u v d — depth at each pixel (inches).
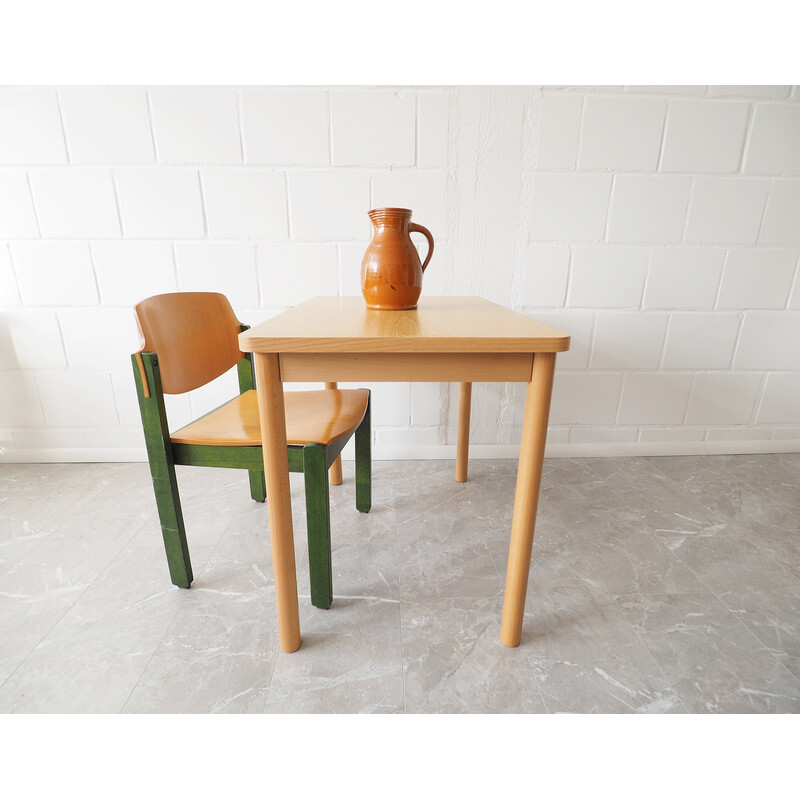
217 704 32.0
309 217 60.7
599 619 39.5
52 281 62.2
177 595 42.3
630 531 52.3
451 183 59.8
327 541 38.4
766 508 57.2
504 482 63.9
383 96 56.4
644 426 71.3
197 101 56.1
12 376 65.8
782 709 31.7
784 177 61.1
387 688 33.2
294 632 35.8
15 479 64.4
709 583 43.9
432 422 69.8
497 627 38.7
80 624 38.7
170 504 39.9
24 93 55.0
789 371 69.4
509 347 28.1
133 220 60.2
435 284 63.8
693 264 64.1
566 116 57.6
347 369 30.2
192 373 42.3
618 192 60.8
